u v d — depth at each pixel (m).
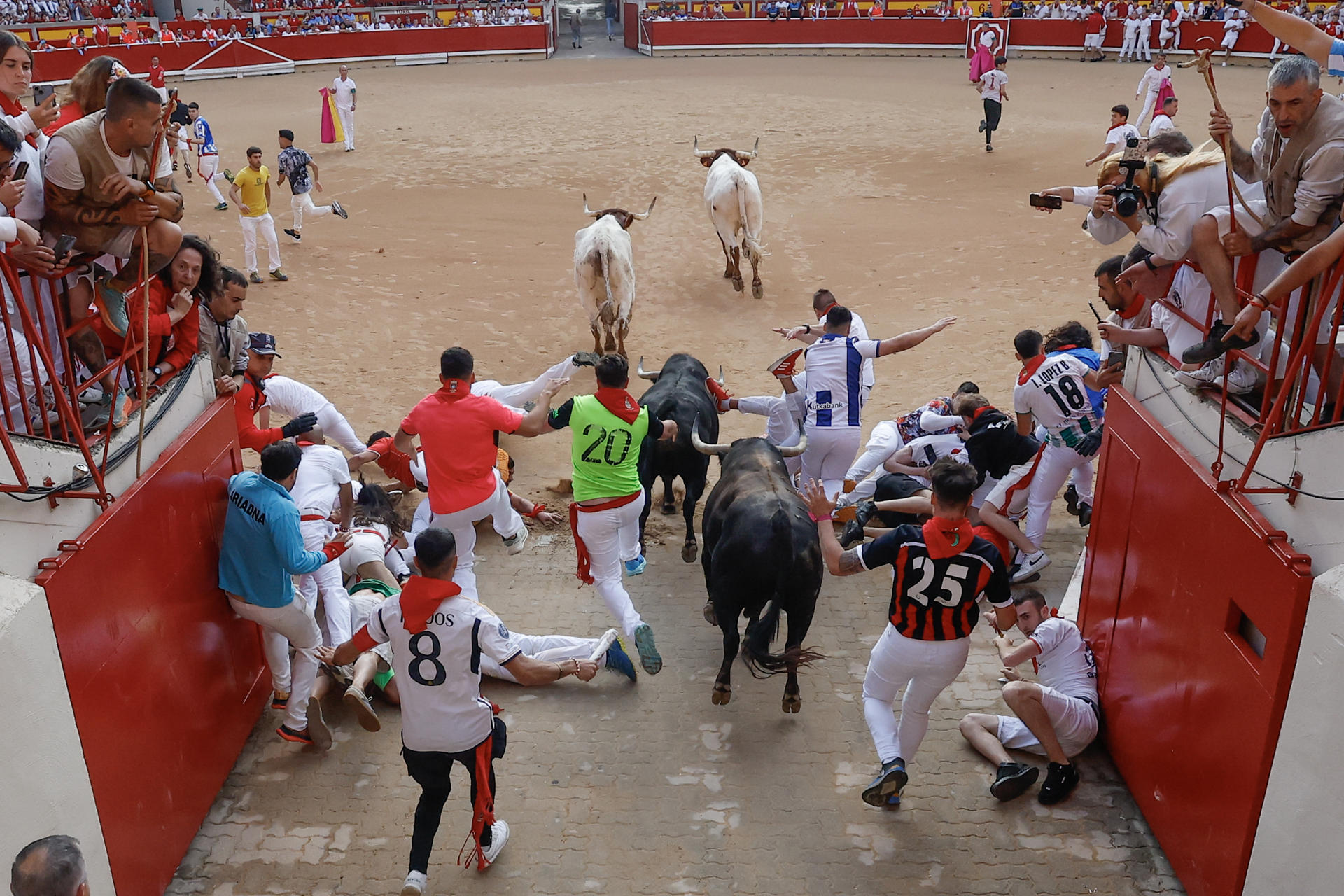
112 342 5.69
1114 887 5.34
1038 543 8.17
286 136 17.03
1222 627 4.77
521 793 6.02
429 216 19.56
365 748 6.44
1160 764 5.46
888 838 5.68
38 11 38.94
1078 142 24.20
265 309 14.64
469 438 7.00
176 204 5.18
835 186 21.45
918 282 15.57
